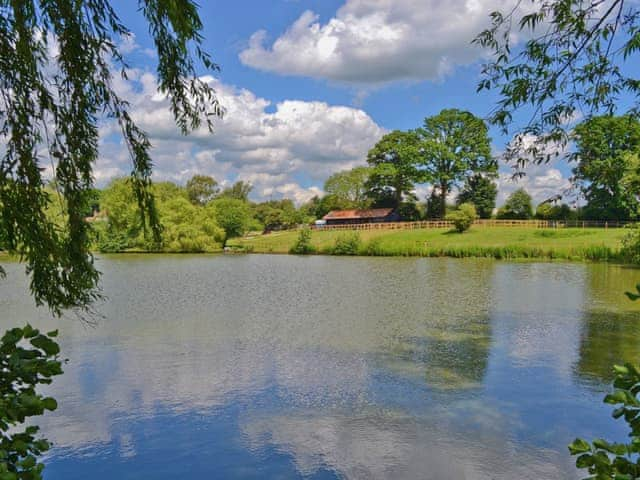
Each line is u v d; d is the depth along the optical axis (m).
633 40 3.22
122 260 39.75
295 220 87.62
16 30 3.20
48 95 3.41
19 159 3.22
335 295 19.36
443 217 65.50
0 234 3.21
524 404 7.57
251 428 6.80
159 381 8.70
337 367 9.53
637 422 2.34
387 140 75.62
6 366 2.47
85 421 7.04
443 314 15.02
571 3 3.23
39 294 3.39
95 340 11.77
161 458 5.95
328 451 6.13
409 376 8.98
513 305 16.52
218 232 52.25
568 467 5.73
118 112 3.76
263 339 11.83
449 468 5.71
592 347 10.89
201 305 17.05
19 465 2.19
